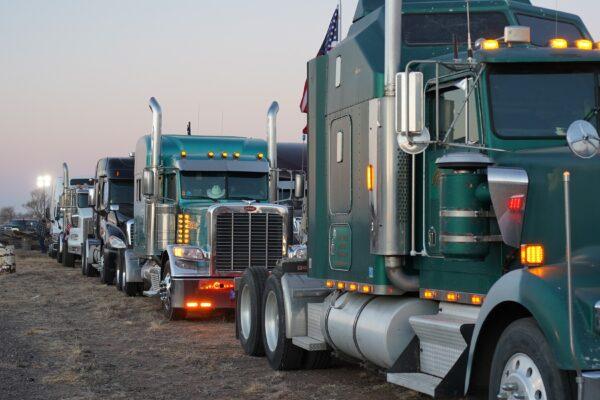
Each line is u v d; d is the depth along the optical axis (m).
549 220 5.41
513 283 5.18
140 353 10.50
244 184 15.63
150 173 14.96
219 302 13.91
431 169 6.72
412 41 7.36
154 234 15.09
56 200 35.31
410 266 7.06
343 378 8.70
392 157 6.95
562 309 4.79
